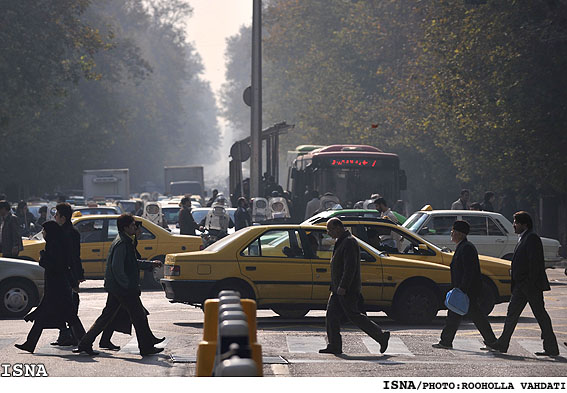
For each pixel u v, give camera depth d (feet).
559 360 100.58
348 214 189.57
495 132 294.66
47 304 100.58
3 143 500.74
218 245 132.67
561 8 266.36
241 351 40.14
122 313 100.89
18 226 161.68
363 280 130.41
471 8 290.15
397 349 107.14
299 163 346.95
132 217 99.09
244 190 285.43
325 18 595.06
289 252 131.03
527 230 105.40
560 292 186.39
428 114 364.99
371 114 451.94
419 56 381.19
